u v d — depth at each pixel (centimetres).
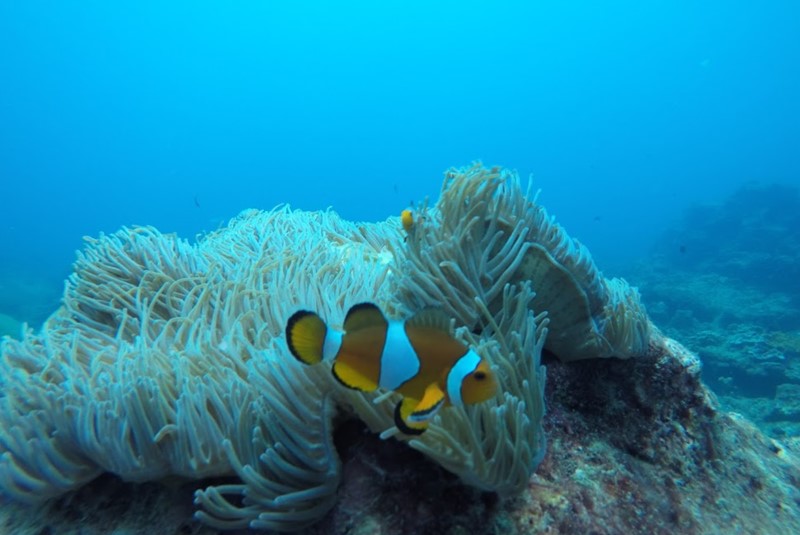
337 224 64
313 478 27
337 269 45
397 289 35
